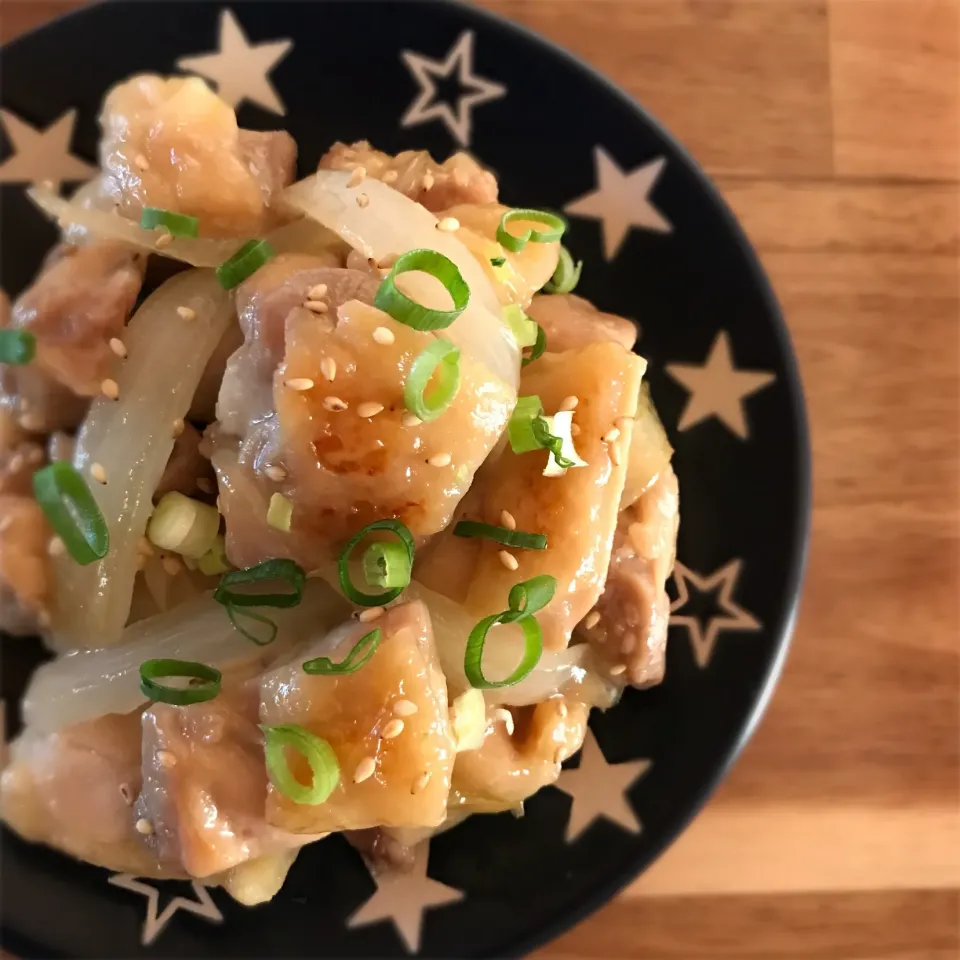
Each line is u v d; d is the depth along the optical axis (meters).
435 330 0.14
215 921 0.17
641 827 0.17
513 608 0.15
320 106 0.18
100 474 0.16
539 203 0.18
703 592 0.18
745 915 0.20
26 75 0.17
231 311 0.16
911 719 0.20
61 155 0.18
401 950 0.17
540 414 0.15
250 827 0.15
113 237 0.16
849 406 0.20
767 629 0.17
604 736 0.18
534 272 0.17
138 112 0.16
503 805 0.17
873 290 0.20
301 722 0.14
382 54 0.18
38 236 0.18
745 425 0.18
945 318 0.21
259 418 0.15
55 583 0.16
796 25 0.20
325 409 0.14
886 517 0.20
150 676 0.15
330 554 0.15
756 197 0.20
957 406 0.20
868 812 0.20
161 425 0.16
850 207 0.20
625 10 0.20
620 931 0.19
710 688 0.17
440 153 0.18
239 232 0.16
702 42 0.20
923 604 0.20
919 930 0.20
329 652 0.14
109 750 0.16
